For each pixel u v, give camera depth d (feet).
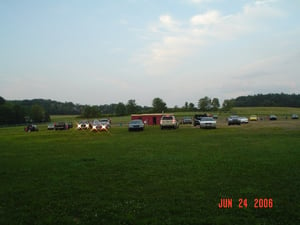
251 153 38.14
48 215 16.53
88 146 53.83
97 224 15.20
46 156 41.14
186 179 23.99
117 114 438.40
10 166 32.83
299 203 17.58
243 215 15.90
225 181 23.07
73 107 629.10
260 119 227.40
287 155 35.53
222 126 121.39
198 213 16.25
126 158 36.63
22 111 369.50
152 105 405.59
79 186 22.77
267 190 20.33
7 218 16.19
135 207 17.40
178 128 112.37
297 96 600.80
